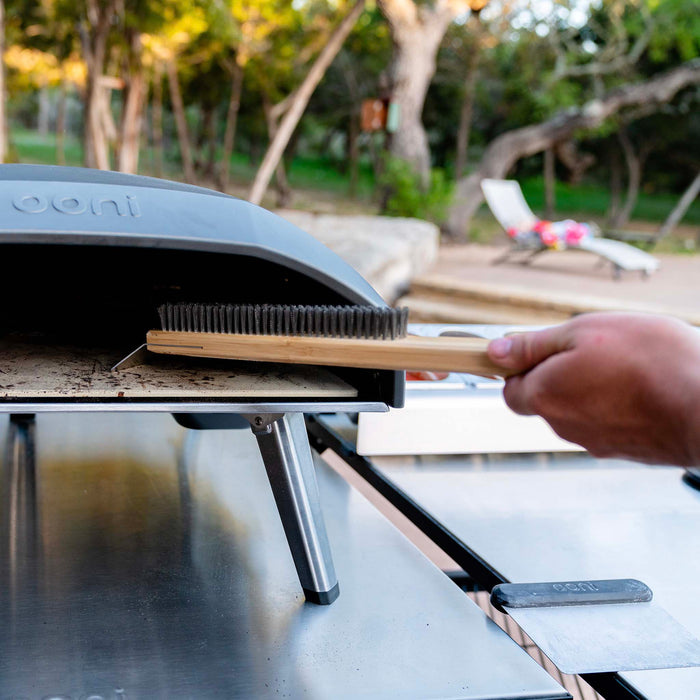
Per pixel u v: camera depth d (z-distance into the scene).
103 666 0.48
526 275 7.18
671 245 11.73
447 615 0.55
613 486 0.81
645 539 0.69
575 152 15.27
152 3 8.30
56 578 0.58
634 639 0.50
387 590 0.58
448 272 7.17
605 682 0.48
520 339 0.36
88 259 0.58
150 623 0.53
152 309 0.61
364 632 0.52
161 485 0.78
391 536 0.68
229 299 0.58
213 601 0.56
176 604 0.55
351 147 17.62
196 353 0.45
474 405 0.84
